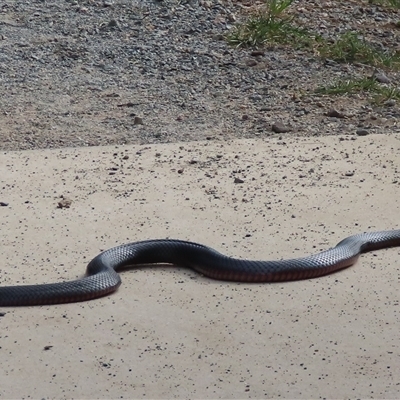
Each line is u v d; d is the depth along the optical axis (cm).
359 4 667
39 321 306
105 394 273
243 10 630
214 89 534
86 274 331
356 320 306
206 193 393
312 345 294
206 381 278
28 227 364
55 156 433
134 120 489
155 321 306
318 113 505
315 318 307
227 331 301
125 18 609
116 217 372
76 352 290
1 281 327
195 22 608
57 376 280
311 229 364
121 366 284
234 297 320
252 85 539
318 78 551
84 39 580
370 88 537
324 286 327
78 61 557
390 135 462
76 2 628
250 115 501
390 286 327
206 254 336
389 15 655
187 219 371
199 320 306
